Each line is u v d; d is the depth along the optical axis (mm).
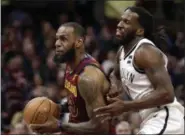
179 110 5160
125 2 11797
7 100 9070
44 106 4969
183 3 11867
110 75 5445
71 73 5137
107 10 12125
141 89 5031
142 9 5145
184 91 9633
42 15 13055
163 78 4816
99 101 4910
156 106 4844
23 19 12562
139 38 5098
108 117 4801
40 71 10672
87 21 12609
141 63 4938
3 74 9977
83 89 4941
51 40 11648
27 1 12961
